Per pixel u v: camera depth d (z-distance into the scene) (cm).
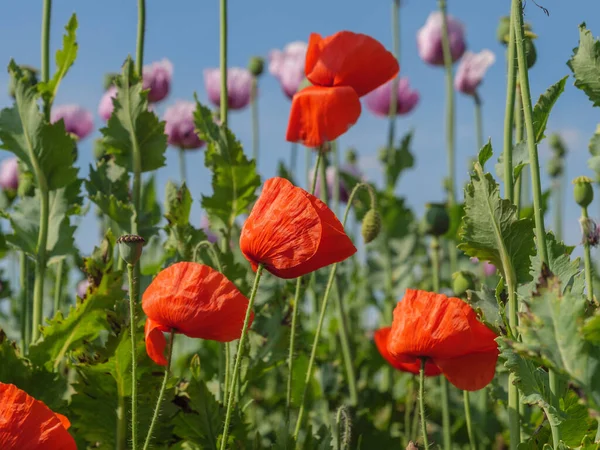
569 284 76
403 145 161
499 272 77
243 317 74
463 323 76
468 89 158
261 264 73
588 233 84
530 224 75
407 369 87
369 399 117
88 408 84
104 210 93
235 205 98
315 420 112
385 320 156
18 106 91
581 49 77
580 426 75
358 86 86
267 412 123
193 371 85
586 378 65
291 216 71
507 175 77
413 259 164
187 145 137
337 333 132
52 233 94
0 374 83
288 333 96
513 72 77
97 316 84
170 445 86
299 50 133
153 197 132
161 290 74
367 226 93
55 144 91
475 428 113
